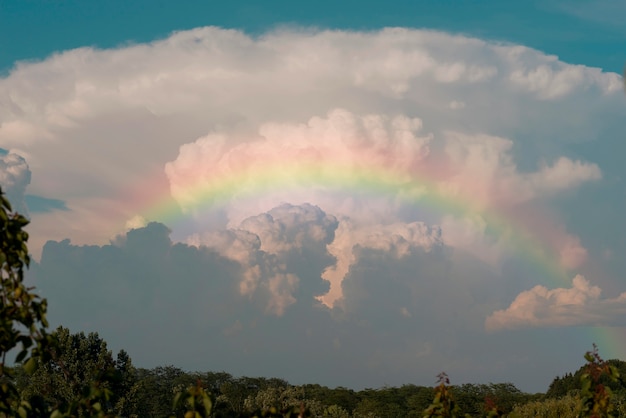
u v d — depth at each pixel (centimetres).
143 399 12619
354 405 13388
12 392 983
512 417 1359
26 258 967
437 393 1351
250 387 15025
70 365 6688
